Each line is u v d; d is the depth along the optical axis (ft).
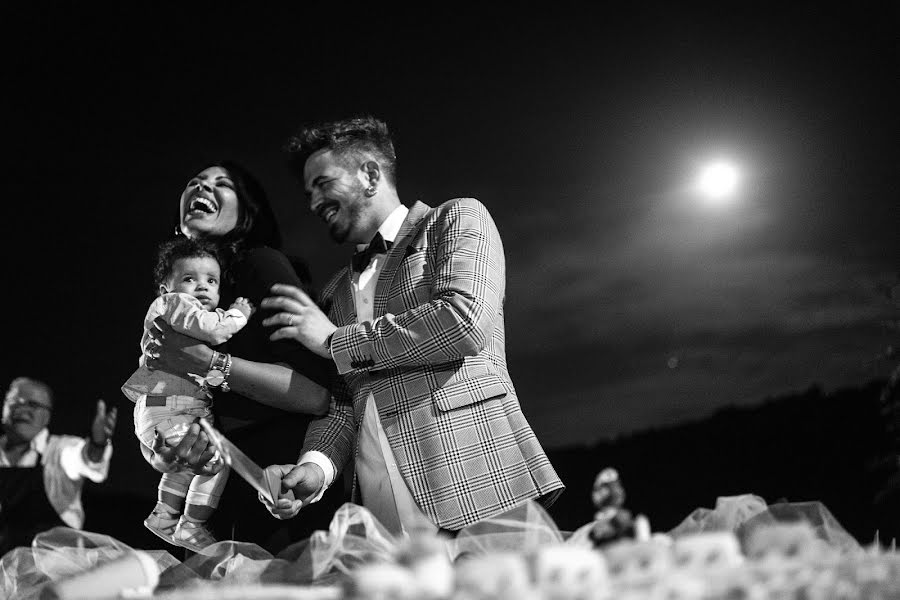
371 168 7.18
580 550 3.61
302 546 5.56
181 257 7.41
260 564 5.73
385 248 7.07
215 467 6.68
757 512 5.16
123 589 4.46
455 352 6.29
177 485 7.41
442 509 6.26
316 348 6.52
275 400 6.88
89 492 12.62
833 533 4.86
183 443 6.41
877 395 14.60
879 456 12.53
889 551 4.24
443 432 6.41
